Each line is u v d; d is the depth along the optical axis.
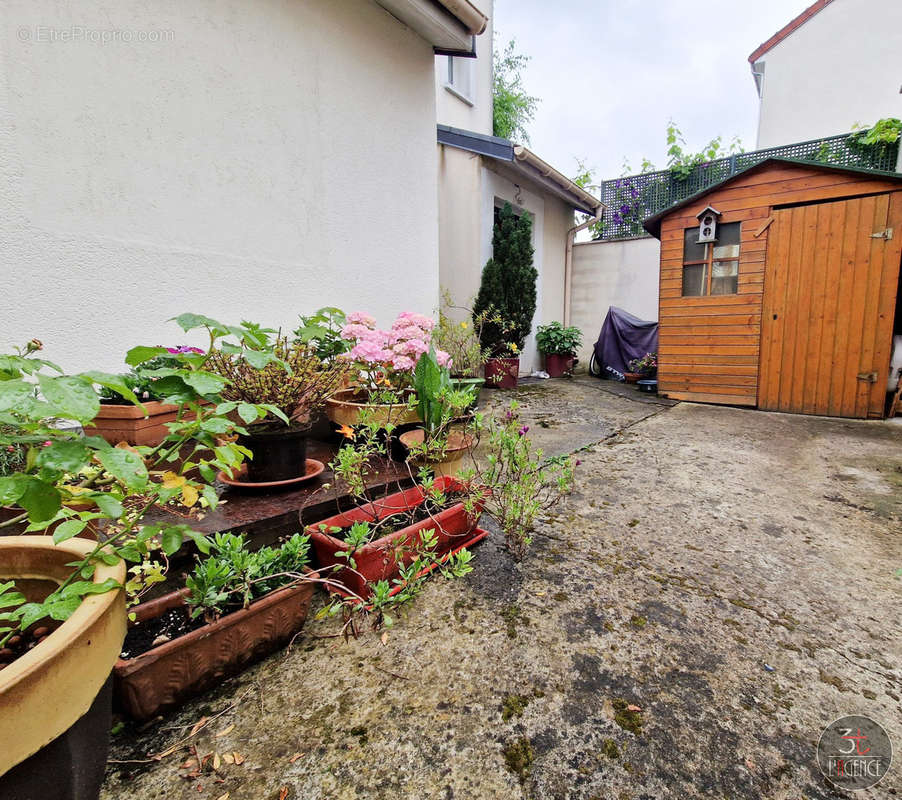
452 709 1.13
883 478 2.71
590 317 8.06
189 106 2.29
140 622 1.19
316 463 2.06
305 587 1.33
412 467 2.18
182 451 1.80
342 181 3.08
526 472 1.91
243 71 2.50
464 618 1.47
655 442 3.49
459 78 7.37
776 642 1.37
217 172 2.43
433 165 3.79
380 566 1.51
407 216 3.58
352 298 3.21
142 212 2.16
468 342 5.55
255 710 1.12
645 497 2.45
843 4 9.22
